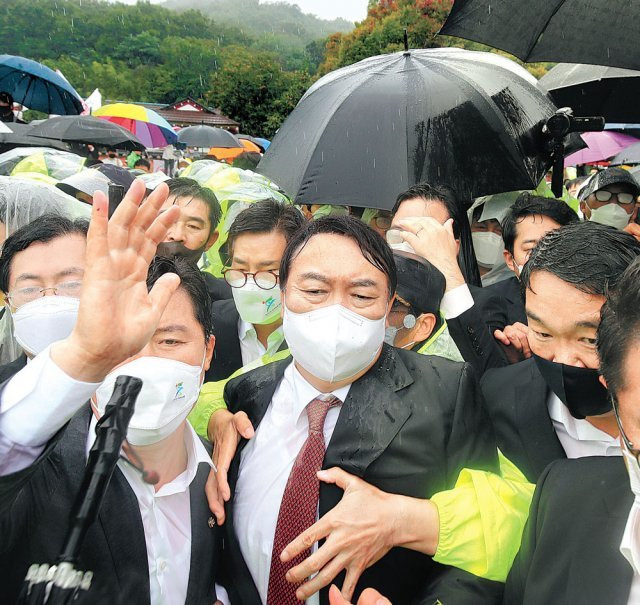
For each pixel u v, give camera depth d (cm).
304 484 179
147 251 134
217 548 187
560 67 559
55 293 193
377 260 180
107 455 121
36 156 479
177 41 9319
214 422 210
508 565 169
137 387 132
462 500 174
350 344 175
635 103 524
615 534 140
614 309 125
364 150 365
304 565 157
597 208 488
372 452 179
